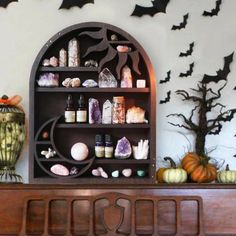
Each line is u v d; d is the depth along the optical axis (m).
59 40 2.46
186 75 2.59
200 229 2.07
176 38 2.60
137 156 2.40
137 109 2.42
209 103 2.54
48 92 2.45
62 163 2.45
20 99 2.42
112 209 2.11
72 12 2.58
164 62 2.59
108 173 2.47
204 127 2.50
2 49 2.56
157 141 2.56
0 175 2.36
